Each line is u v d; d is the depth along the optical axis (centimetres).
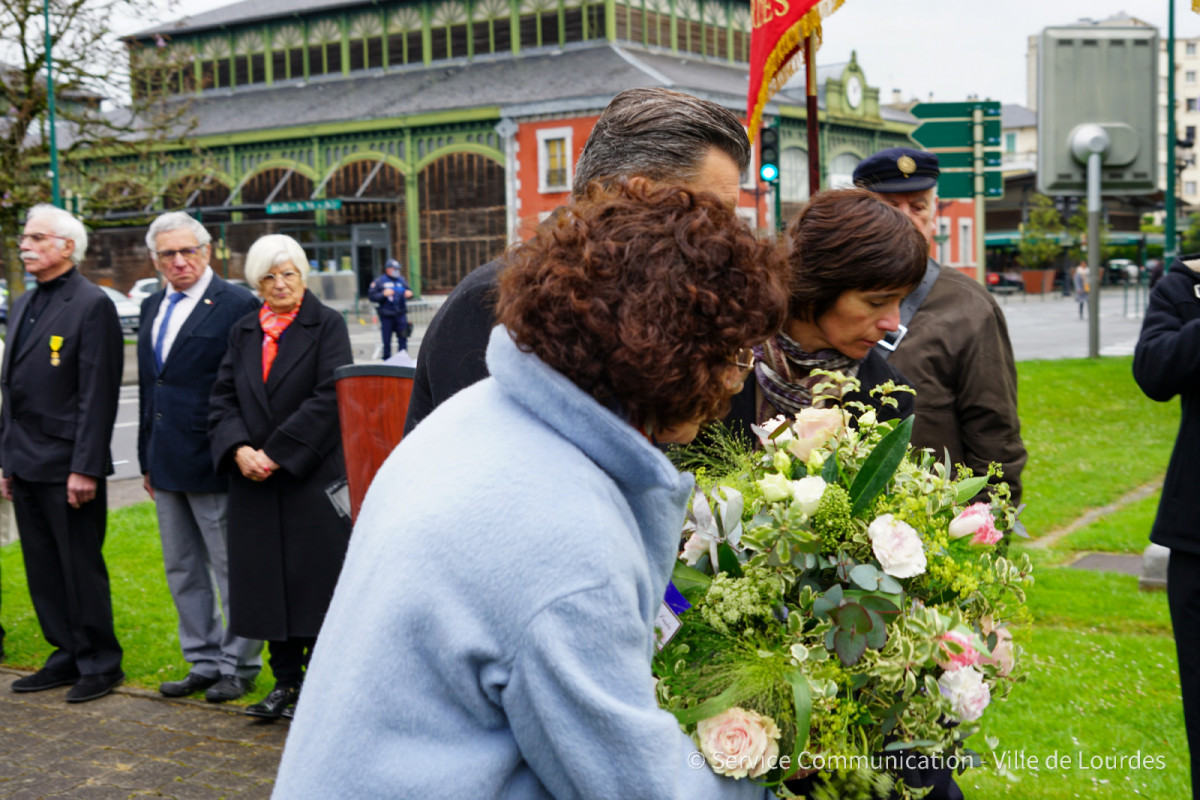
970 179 1112
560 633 110
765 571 154
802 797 152
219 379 427
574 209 126
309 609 413
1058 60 546
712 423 192
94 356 457
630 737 111
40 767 385
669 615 149
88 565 460
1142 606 508
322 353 421
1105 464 927
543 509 113
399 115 4047
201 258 461
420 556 113
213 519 451
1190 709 254
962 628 154
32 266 462
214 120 4544
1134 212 7506
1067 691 397
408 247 4094
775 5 430
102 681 459
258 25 4628
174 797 359
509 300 124
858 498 159
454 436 122
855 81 4497
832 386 192
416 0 4341
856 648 147
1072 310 3916
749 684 145
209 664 463
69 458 454
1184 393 254
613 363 118
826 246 196
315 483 413
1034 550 628
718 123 182
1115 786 321
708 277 120
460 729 114
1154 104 550
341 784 111
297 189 4291
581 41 4094
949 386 290
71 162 1877
